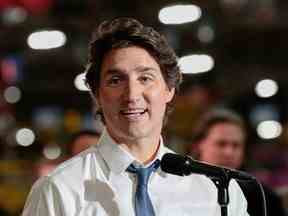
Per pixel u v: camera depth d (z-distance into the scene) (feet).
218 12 102.47
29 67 112.57
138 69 17.70
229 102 105.29
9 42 106.52
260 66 111.24
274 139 91.09
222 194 17.53
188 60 91.61
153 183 18.33
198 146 32.17
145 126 17.76
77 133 32.12
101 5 97.30
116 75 17.74
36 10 98.53
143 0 93.56
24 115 113.09
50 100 123.65
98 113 18.72
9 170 62.34
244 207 18.80
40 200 17.60
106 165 18.26
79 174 18.01
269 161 76.95
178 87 19.01
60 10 100.22
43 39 91.04
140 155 18.30
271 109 110.01
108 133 18.43
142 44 17.87
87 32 99.09
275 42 110.93
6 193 59.93
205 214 18.54
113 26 18.19
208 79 94.73
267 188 31.22
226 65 107.55
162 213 18.10
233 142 31.53
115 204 17.78
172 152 18.92
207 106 82.64
